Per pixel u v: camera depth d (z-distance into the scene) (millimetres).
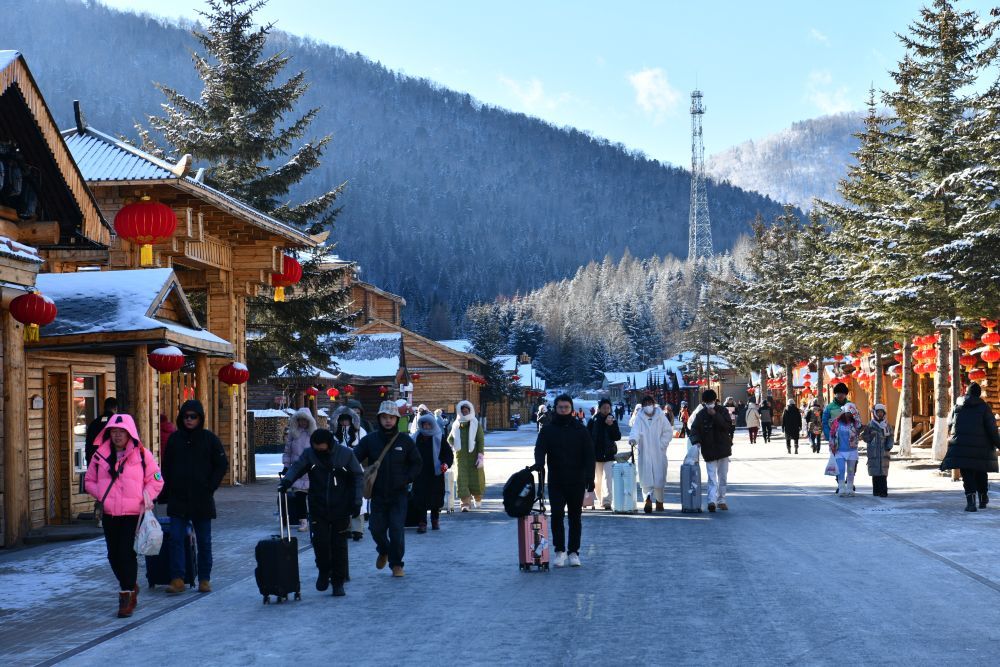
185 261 26156
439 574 11992
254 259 28469
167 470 11391
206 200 23812
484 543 14820
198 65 37906
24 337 17031
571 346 193625
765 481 25609
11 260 14953
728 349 66000
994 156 23391
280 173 37000
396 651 8062
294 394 53281
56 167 16266
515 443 58375
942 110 30344
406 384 68250
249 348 38562
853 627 8570
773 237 60938
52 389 18781
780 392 70625
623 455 19109
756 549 13375
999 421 34469
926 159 27703
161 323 18109
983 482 17812
